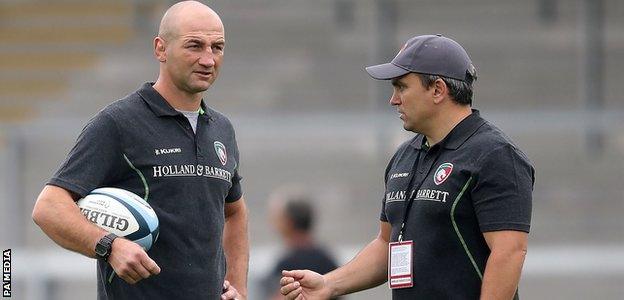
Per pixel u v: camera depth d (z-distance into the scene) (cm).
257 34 5697
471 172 1669
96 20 5981
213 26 1720
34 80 5788
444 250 1694
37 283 4066
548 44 5528
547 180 4791
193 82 1719
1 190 4597
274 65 5569
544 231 4738
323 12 5769
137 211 1656
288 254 3027
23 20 5978
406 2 5675
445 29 5597
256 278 3894
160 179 1712
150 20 5994
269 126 4581
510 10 5653
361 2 5722
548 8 5647
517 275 1650
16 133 4438
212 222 1761
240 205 1934
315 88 5431
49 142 4459
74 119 4997
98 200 1662
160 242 1714
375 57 5081
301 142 4809
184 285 1725
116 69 5794
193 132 1759
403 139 4603
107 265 1738
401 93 1744
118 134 1702
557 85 5394
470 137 1705
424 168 1739
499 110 4872
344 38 5659
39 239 4494
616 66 5300
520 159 1683
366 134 4609
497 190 1655
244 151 4822
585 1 5278
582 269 4075
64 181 1678
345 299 3769
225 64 5575
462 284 1688
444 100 1727
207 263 1753
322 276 1886
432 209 1697
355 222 4769
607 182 4762
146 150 1712
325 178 4800
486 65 5497
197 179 1741
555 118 4603
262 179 4812
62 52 5884
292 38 5684
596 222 4725
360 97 5372
